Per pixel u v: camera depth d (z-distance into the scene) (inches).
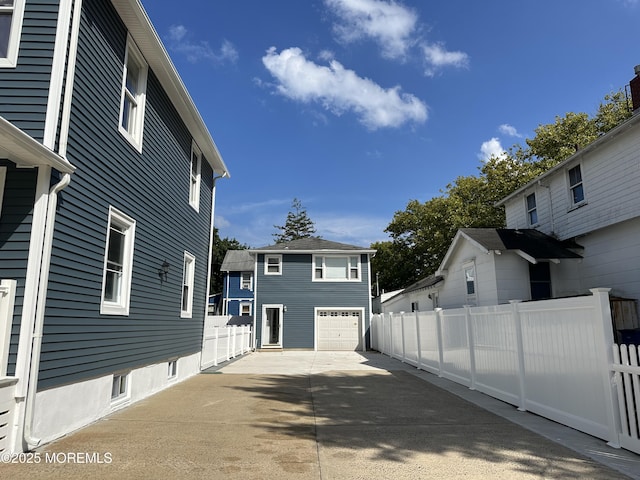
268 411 256.4
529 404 252.7
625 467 153.3
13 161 183.3
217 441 190.1
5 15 205.6
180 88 343.3
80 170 216.5
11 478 141.7
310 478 144.3
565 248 524.4
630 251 452.1
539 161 908.0
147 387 310.3
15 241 183.0
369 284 872.9
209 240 505.0
